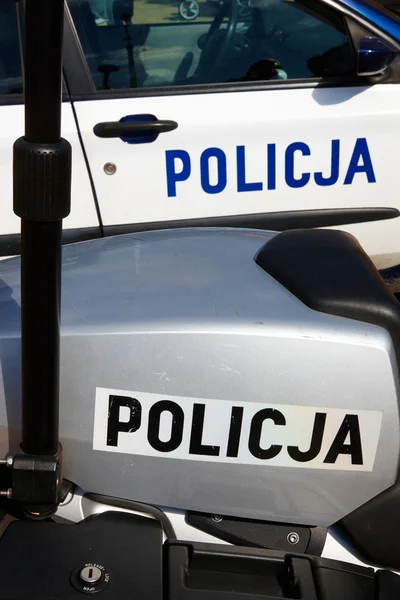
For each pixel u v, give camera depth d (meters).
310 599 1.09
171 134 2.88
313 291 1.23
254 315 1.20
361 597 1.12
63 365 1.17
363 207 3.07
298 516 1.21
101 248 1.59
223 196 2.96
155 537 1.16
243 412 1.16
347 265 1.31
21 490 1.11
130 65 2.91
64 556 1.10
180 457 1.18
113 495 1.21
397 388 1.16
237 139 2.92
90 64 2.88
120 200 2.92
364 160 3.02
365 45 2.86
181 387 1.16
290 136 2.95
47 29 0.85
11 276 1.49
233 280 1.33
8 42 2.81
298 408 1.16
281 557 1.17
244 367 1.15
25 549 1.10
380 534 1.20
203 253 1.51
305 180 3.00
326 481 1.18
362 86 3.00
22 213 0.95
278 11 2.99
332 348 1.16
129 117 2.85
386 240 3.14
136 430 1.18
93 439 1.18
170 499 1.20
